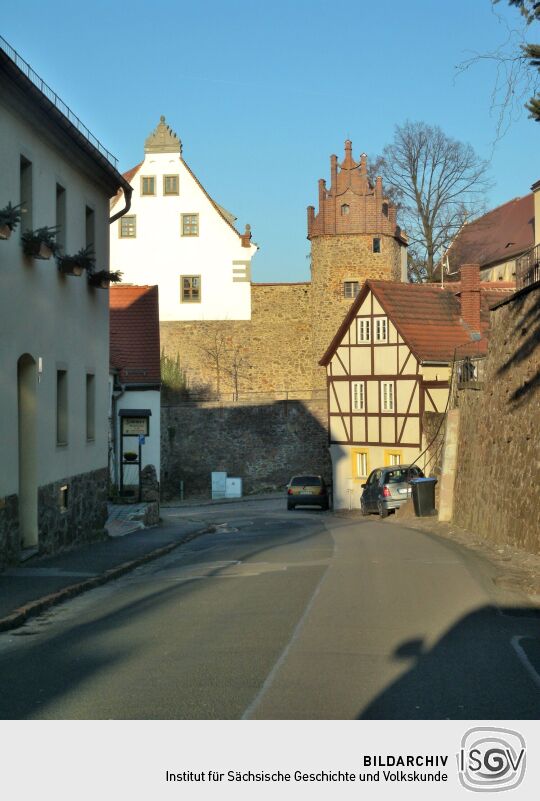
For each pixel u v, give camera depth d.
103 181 21.22
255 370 58.22
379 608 11.03
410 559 16.31
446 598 11.76
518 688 7.29
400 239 57.88
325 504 44.84
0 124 14.58
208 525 29.02
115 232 58.59
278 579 13.82
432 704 6.82
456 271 63.88
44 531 17.20
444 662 8.19
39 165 16.70
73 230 19.20
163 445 53.53
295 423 54.28
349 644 8.96
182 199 58.53
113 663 8.31
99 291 21.55
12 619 10.66
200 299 58.44
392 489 33.00
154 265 58.50
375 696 7.04
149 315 36.19
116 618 10.92
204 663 8.19
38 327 16.69
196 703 6.86
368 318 43.31
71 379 19.12
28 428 16.59
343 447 44.56
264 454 54.12
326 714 6.57
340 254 56.06
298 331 58.00
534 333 18.75
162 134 58.56
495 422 21.53
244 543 21.84
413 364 41.22
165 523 30.11
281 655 8.47
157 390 33.97
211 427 53.94
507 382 20.66
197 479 53.94
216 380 58.22
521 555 17.08
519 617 10.48
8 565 15.04
